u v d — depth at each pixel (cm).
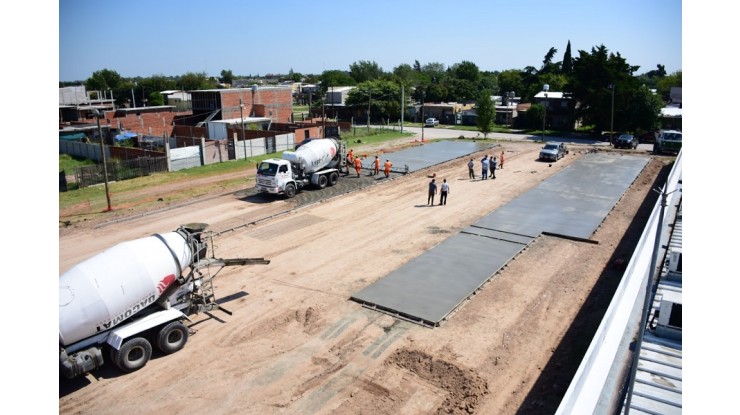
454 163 3928
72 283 1105
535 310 1433
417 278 1652
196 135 5519
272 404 1044
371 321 1381
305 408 1028
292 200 2731
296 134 5031
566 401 781
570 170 3616
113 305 1139
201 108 6297
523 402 1029
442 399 1046
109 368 1184
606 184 3122
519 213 2444
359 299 1498
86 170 3156
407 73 14275
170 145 4647
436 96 10338
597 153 4522
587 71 5950
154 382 1127
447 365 1156
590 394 897
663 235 1922
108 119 5469
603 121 5900
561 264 1794
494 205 2622
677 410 905
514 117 7525
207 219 2386
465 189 3003
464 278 1648
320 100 9550
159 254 1227
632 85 5794
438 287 1579
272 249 1973
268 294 1562
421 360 1184
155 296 1221
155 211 2536
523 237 2081
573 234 2105
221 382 1123
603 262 1806
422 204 2645
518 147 4909
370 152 4456
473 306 1465
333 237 2114
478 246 1966
